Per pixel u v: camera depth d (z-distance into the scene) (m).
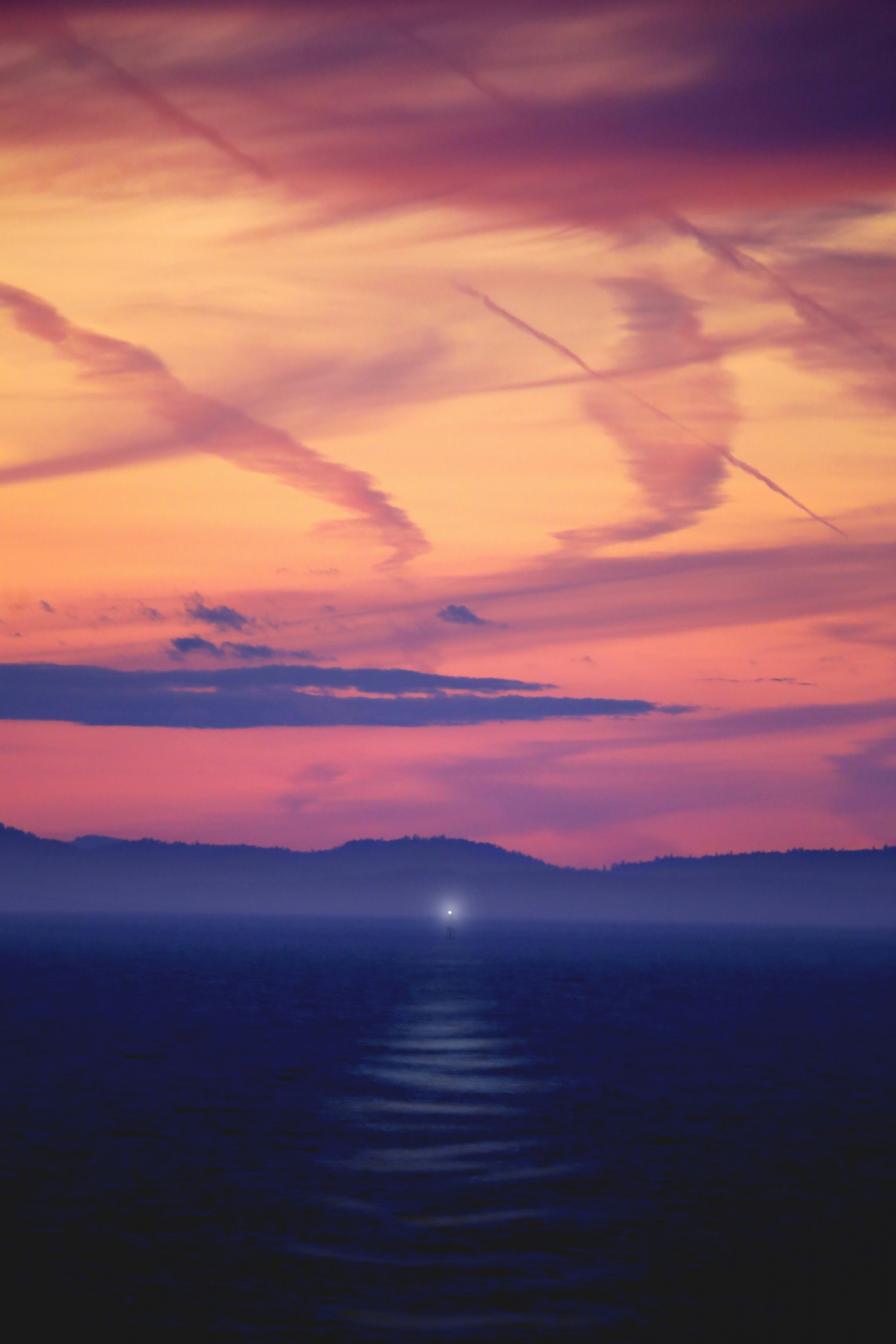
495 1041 78.56
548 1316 27.11
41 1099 52.16
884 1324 27.05
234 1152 42.75
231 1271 29.81
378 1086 58.22
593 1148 44.31
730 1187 38.84
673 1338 25.97
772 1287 29.30
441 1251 31.66
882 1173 41.03
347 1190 37.78
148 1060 65.50
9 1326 26.12
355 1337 25.69
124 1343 25.20
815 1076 63.25
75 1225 33.53
